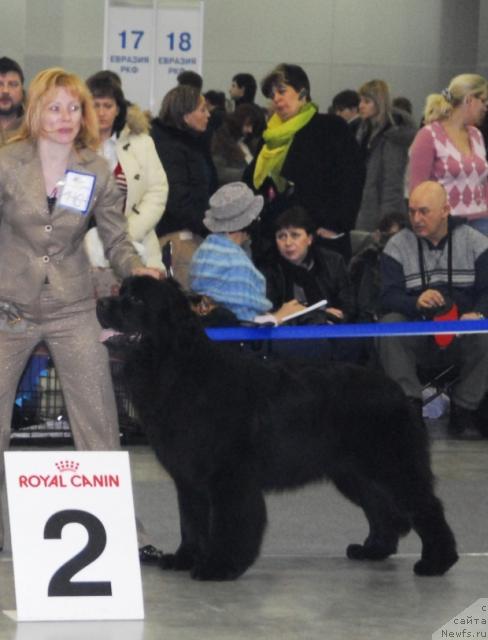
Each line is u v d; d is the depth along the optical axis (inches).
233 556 282.5
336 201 469.7
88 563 245.9
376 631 241.9
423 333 398.9
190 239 469.4
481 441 477.4
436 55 887.1
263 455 285.4
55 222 280.7
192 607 257.3
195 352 279.7
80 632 235.3
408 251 461.7
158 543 322.0
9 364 288.4
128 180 433.1
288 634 238.1
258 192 477.7
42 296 285.4
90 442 291.1
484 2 877.2
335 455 295.1
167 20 617.6
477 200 486.3
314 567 299.7
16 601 243.8
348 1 877.8
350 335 394.0
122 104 428.5
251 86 714.8
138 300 275.3
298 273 445.1
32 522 245.1
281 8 876.6
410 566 303.1
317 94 883.4
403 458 293.9
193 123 473.4
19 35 843.4
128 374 281.1
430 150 482.6
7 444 294.4
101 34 862.5
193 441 279.0
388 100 585.0
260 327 389.4
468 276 462.3
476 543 330.3
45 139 279.7
